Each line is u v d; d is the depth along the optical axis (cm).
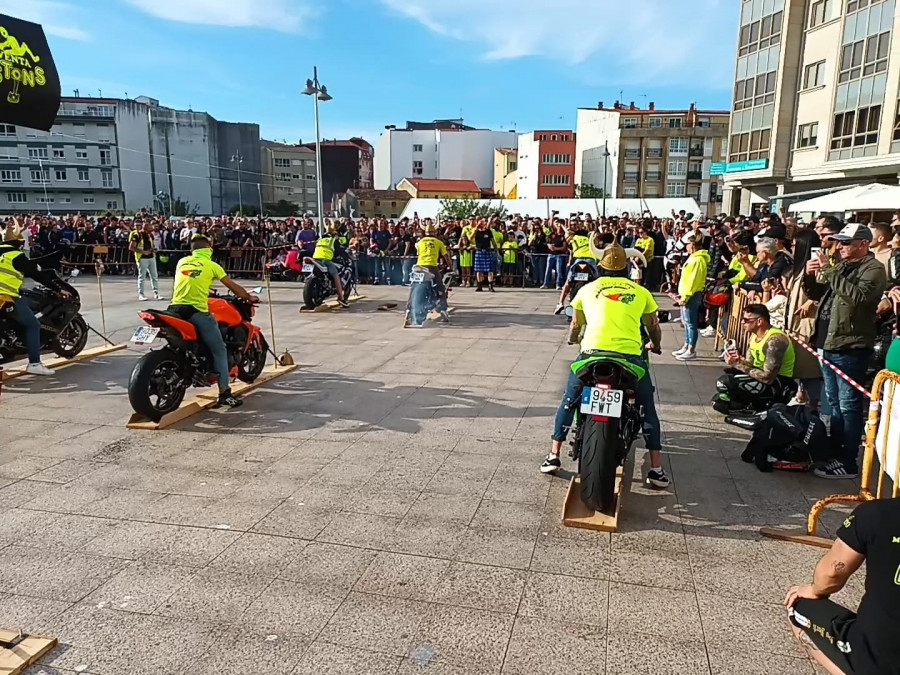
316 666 272
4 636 282
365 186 11138
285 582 333
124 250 1916
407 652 280
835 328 458
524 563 351
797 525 396
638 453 514
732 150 3775
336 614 306
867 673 207
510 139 10219
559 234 1592
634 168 7350
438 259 1122
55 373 775
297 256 1436
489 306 1316
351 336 1002
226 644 285
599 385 389
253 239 1944
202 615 306
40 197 7419
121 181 7594
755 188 3700
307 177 9481
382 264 1741
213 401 629
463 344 934
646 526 395
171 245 1950
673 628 297
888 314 654
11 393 688
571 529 389
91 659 276
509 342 948
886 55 2667
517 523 396
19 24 370
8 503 424
